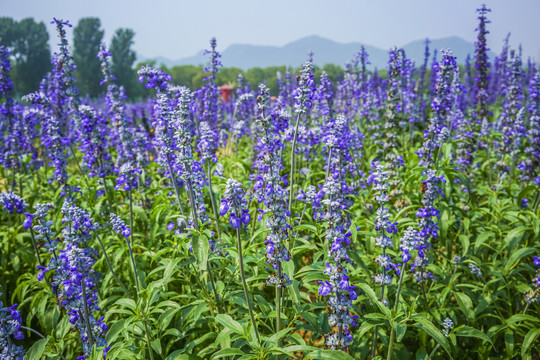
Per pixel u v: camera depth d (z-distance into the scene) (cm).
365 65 1390
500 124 994
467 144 942
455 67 706
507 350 499
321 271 473
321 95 812
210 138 550
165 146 555
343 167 635
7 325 379
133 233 653
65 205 424
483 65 1127
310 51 876
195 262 486
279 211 385
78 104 830
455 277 550
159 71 675
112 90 875
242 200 369
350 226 520
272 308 480
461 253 659
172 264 453
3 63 964
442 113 722
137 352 466
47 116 876
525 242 640
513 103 958
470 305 520
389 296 525
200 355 447
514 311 608
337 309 394
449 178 683
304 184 824
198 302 466
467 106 1573
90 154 758
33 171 1048
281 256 391
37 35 9894
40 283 564
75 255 375
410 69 1347
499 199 779
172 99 700
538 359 553
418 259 496
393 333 444
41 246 500
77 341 561
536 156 836
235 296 489
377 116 1242
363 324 442
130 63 10581
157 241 709
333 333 405
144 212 708
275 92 3039
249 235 669
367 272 509
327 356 359
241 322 456
